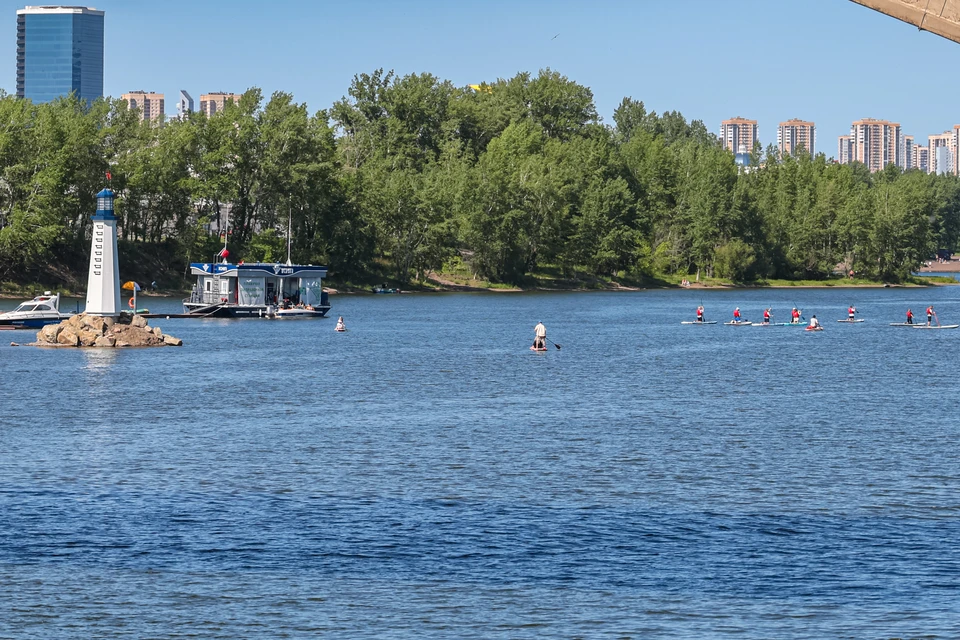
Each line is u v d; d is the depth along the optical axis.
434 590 52.31
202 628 47.97
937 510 65.62
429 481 73.44
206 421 99.00
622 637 47.09
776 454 82.81
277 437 90.38
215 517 64.06
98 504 66.75
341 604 50.59
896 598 51.03
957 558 56.47
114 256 175.62
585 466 78.38
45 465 78.19
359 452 83.56
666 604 50.56
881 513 64.94
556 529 61.69
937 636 46.94
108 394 116.94
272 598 51.28
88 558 56.53
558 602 50.81
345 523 62.84
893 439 89.25
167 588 52.47
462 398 116.38
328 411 105.94
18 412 103.69
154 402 111.38
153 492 69.94
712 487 71.75
